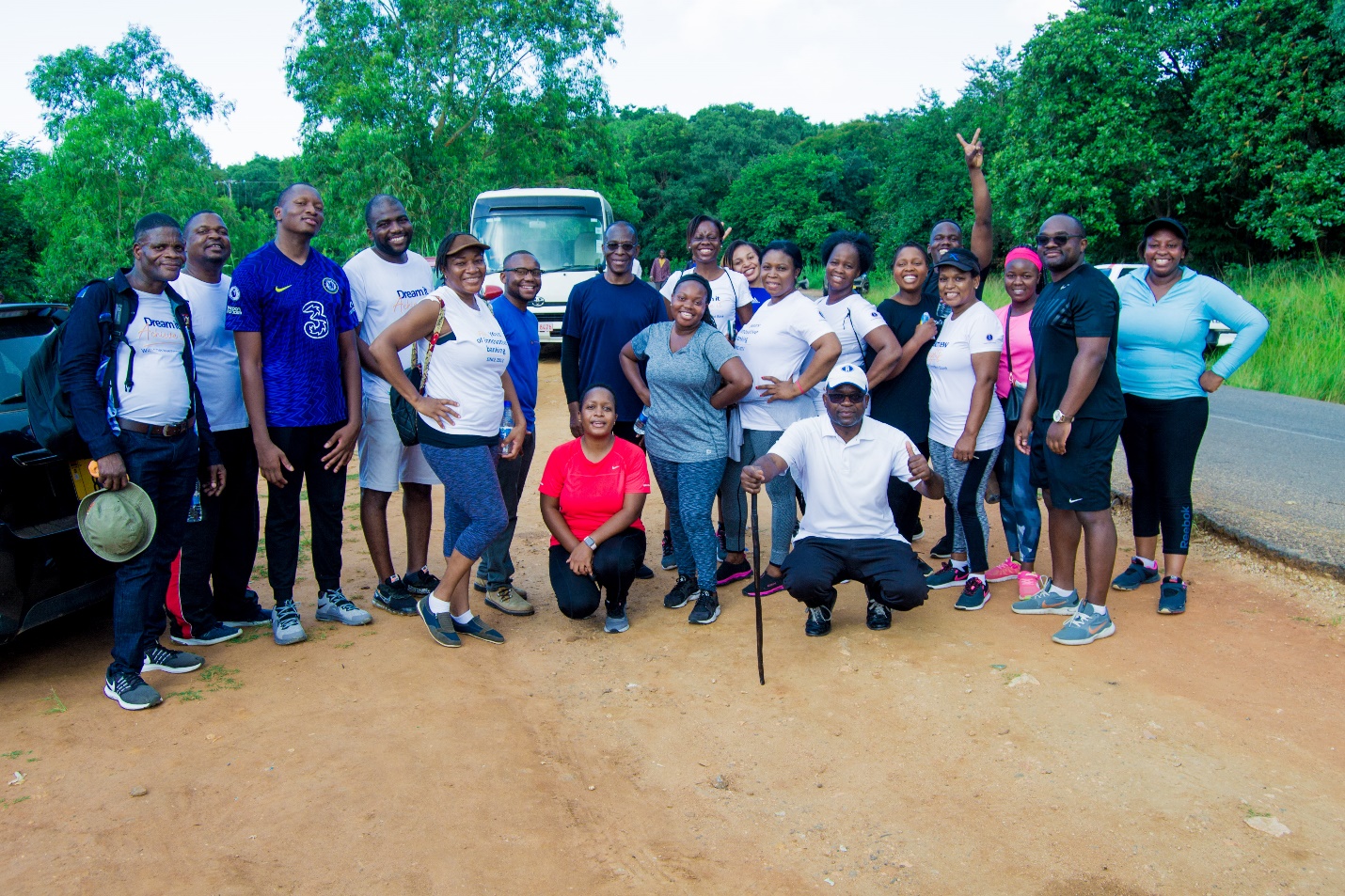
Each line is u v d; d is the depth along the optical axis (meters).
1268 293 15.22
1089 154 23.14
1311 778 3.13
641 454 4.71
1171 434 4.60
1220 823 2.91
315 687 3.97
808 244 57.03
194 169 25.94
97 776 3.22
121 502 3.64
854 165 60.19
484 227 15.02
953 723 3.60
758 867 2.78
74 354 3.63
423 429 4.36
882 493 4.43
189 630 4.48
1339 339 12.84
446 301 4.33
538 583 5.54
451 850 2.83
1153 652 4.16
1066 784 3.15
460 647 4.50
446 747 3.45
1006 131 25.95
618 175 33.84
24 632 3.81
